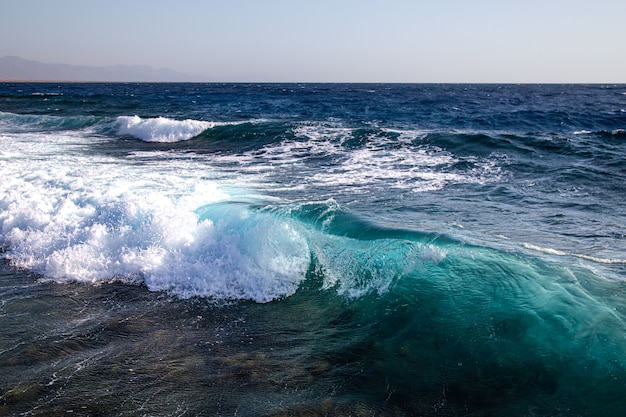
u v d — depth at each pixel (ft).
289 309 14.57
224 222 18.17
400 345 12.09
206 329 13.51
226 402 10.19
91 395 10.44
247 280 15.98
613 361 10.15
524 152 38.68
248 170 33.01
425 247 15.31
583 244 18.01
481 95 183.93
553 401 9.66
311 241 17.10
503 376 10.48
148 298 15.47
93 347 12.53
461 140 42.88
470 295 13.15
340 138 45.62
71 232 19.63
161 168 32.99
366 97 154.51
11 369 11.48
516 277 13.43
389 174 32.04
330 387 10.63
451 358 11.28
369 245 16.14
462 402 9.93
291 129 50.24
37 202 22.56
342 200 24.85
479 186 28.68
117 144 45.55
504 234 19.04
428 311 13.07
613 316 11.37
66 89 255.50
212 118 71.10
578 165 34.22
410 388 10.45
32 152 38.68
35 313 14.47
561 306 11.94
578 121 67.97
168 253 17.42
